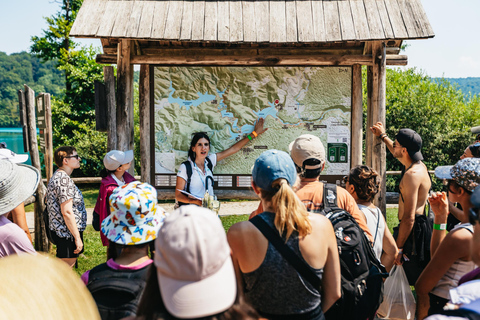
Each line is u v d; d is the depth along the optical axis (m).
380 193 5.29
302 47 5.89
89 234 7.76
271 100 5.70
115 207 2.18
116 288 1.96
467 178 2.47
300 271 2.04
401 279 3.47
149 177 5.75
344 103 5.67
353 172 3.21
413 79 16.98
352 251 2.49
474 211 1.70
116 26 5.02
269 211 2.19
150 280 1.49
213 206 4.34
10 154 3.80
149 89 5.66
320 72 5.65
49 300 0.97
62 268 1.06
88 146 19.33
